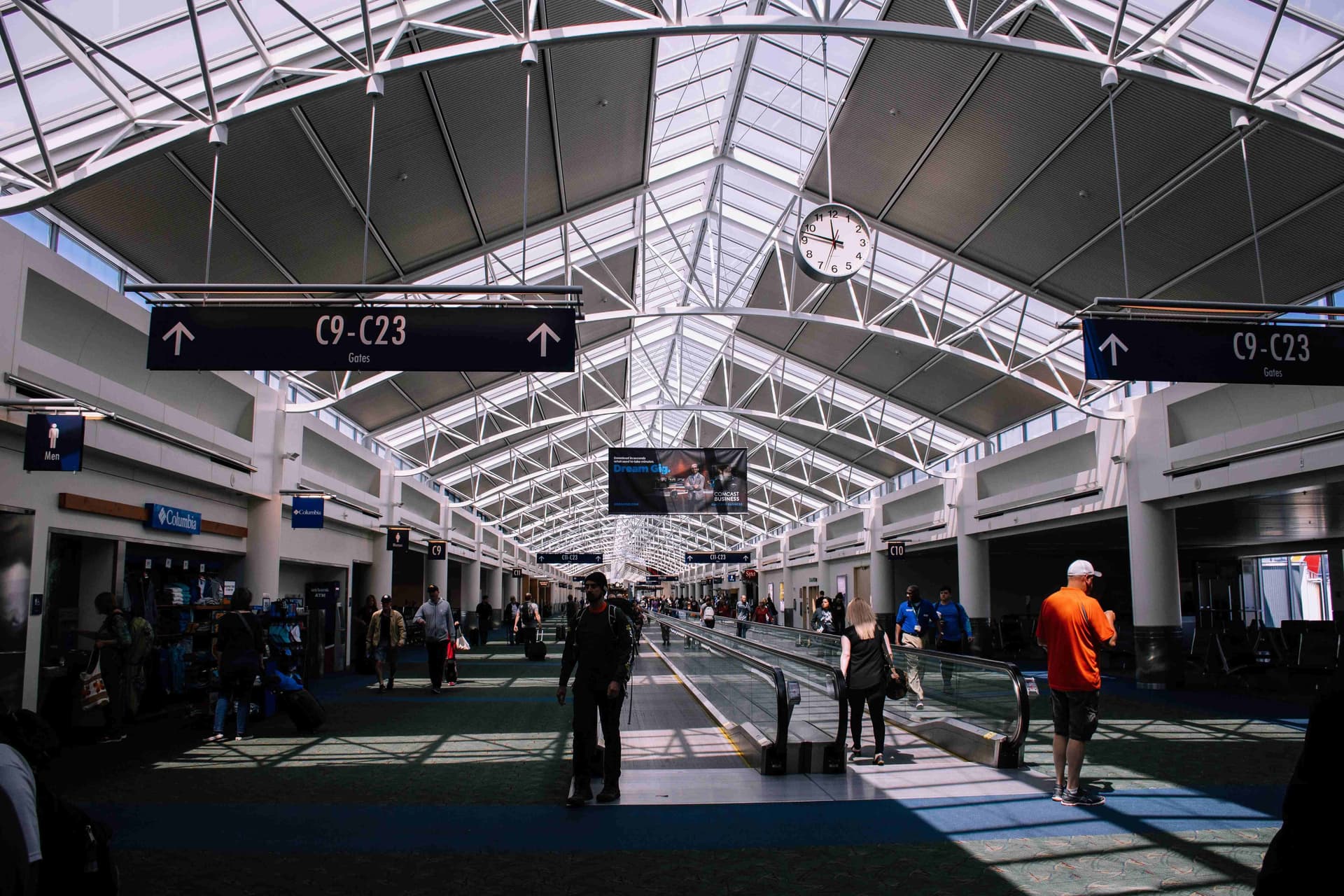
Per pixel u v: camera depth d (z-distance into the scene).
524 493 46.53
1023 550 31.19
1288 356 8.77
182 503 13.98
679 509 25.33
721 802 7.13
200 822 6.63
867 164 15.12
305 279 14.60
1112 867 5.42
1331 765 2.12
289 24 10.23
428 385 22.53
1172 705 13.90
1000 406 23.11
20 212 8.86
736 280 22.62
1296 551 27.58
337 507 20.70
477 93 11.91
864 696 8.86
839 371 24.95
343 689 16.66
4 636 9.65
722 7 12.41
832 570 41.38
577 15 11.24
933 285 18.88
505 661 24.20
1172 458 16.20
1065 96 11.98
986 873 5.32
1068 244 14.88
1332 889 2.06
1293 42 9.84
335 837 6.20
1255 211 12.59
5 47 7.71
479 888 5.11
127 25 9.34
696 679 16.14
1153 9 10.27
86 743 10.36
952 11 9.23
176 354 7.82
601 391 30.95
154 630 13.18
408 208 13.89
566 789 7.72
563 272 19.81
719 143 16.73
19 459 9.85
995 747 8.46
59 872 2.72
